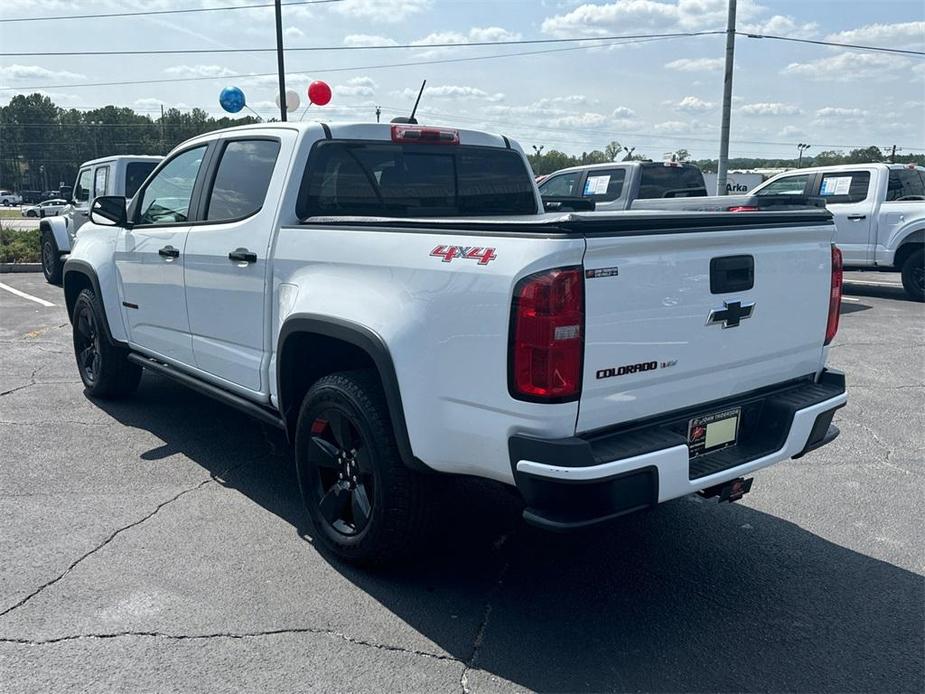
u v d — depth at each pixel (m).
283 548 3.85
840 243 12.70
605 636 3.20
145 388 6.59
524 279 2.76
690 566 3.80
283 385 3.91
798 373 3.74
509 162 5.02
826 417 3.63
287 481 4.68
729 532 4.19
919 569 3.81
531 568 3.76
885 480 4.96
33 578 3.49
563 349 2.74
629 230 2.86
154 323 5.13
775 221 3.39
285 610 3.31
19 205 86.06
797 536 4.16
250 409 4.31
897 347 8.84
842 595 3.55
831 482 4.93
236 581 3.53
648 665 3.01
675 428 3.22
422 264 3.15
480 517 4.32
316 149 4.06
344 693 2.80
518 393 2.82
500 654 3.06
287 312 3.83
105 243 5.64
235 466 4.89
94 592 3.39
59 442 5.24
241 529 4.04
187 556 3.74
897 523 4.33
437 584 3.58
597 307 2.79
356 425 3.46
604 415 2.92
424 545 3.54
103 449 5.13
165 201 5.06
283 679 2.86
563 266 2.72
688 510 4.48
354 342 3.36
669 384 3.11
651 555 3.91
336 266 3.57
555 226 2.74
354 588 3.51
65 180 123.31
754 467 3.31
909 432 5.92
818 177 13.10
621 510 2.83
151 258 5.01
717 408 3.35
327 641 3.10
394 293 3.26
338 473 3.71
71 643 3.02
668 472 2.93
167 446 5.21
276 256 3.93
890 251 12.15
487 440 2.97
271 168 4.13
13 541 3.83
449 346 3.04
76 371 7.08
